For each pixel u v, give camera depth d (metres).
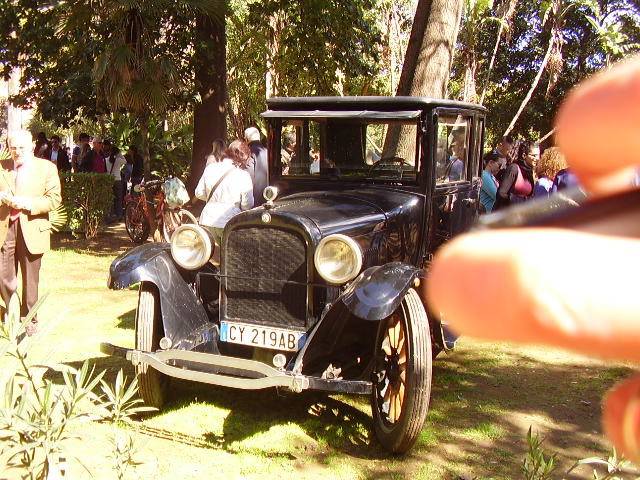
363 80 17.19
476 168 6.20
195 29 10.19
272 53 16.23
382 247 4.32
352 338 4.18
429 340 3.66
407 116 4.70
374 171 5.03
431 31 7.75
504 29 17.84
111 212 14.23
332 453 3.85
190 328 4.20
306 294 3.93
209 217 5.68
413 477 3.57
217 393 4.73
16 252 5.36
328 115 4.92
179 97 10.42
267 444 3.94
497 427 4.23
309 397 4.69
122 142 16.44
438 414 4.43
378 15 19.09
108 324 6.35
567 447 3.97
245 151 5.85
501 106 21.02
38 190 5.29
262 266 4.04
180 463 3.67
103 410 2.16
